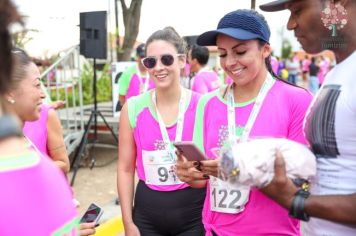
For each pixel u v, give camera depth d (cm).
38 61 1162
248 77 194
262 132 190
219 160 155
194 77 654
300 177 145
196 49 667
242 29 189
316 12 141
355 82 134
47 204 86
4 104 88
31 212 82
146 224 248
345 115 136
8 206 79
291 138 192
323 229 148
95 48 699
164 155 240
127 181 257
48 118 256
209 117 213
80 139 731
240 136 195
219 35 197
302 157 144
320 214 136
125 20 1455
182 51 253
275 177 139
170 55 240
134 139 255
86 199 547
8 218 79
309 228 157
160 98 248
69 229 92
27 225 81
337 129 138
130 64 859
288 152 144
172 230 243
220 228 200
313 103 154
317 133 146
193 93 256
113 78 851
